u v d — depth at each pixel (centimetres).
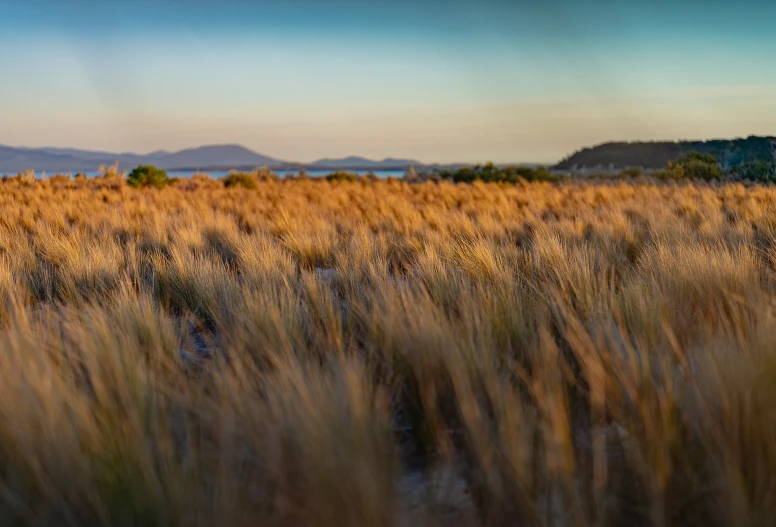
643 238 838
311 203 1659
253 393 283
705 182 2220
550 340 330
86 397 274
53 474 225
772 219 946
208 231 975
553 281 497
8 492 221
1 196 1589
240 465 237
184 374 336
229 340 384
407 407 307
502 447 237
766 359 273
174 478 218
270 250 704
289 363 317
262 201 1655
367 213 1269
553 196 1631
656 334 359
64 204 1391
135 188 2275
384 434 258
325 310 443
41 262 730
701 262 510
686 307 416
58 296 584
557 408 250
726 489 213
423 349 318
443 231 887
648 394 268
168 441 244
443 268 536
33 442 234
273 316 390
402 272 699
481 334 339
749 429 236
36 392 263
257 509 220
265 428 246
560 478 226
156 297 568
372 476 217
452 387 298
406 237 835
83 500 220
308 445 228
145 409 272
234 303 474
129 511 216
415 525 220
